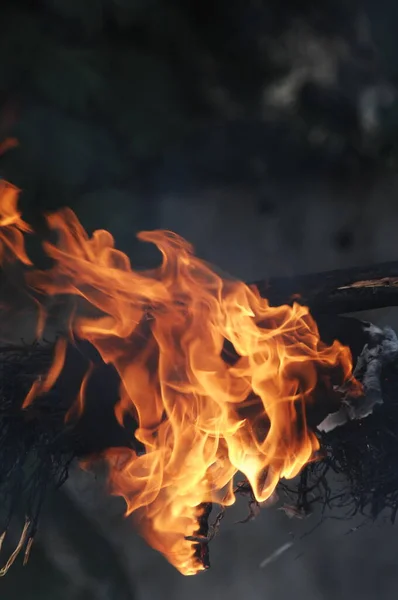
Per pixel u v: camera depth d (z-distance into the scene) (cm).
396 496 379
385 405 374
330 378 375
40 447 383
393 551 1021
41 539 630
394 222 1295
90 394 379
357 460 377
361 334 385
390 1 1295
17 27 1082
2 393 384
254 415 375
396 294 390
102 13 1197
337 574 1025
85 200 1032
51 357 389
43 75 1063
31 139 1014
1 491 390
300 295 394
